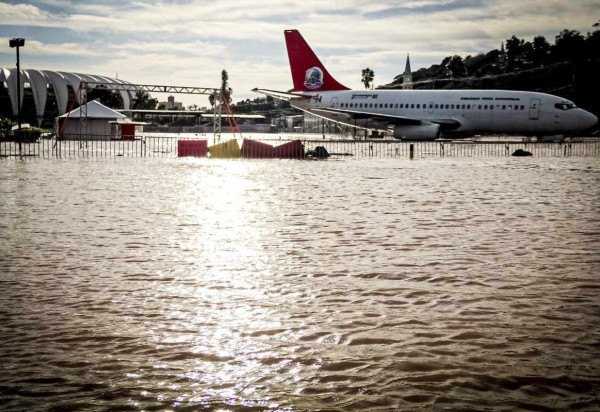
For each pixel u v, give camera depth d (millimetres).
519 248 11602
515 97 58469
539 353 6379
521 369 5988
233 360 6285
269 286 9023
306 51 66375
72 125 72375
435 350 6488
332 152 51719
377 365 6125
